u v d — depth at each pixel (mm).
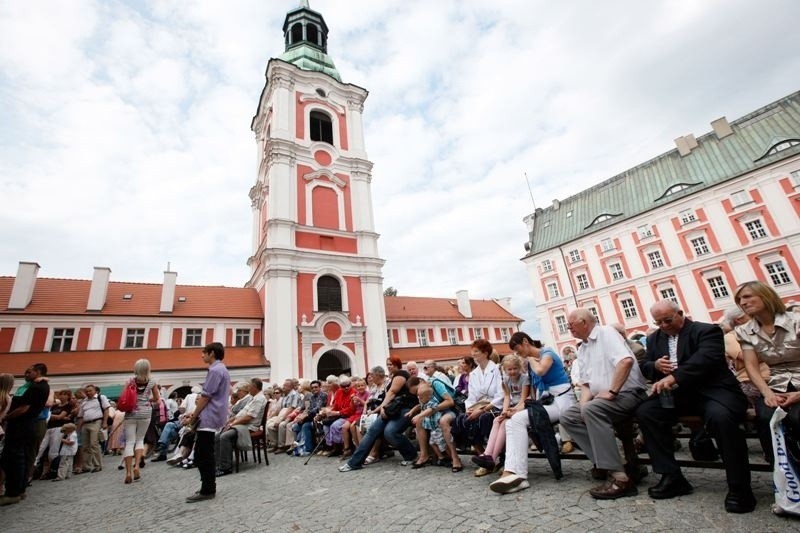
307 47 33938
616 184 38781
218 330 24297
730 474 3199
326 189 27766
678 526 3000
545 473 4945
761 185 27734
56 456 8492
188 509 4996
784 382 3514
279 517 4320
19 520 5262
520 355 5523
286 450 9617
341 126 31094
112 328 22141
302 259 24594
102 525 4691
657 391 3738
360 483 5469
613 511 3434
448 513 3840
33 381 6895
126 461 7297
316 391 9656
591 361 4504
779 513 2955
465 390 7980
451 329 36688
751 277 27438
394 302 37219
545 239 41031
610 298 34312
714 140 32938
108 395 19109
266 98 31078
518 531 3236
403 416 6477
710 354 3639
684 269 30422
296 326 22844
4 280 22703
